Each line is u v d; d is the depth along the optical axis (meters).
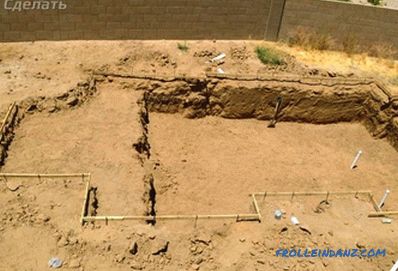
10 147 11.24
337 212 11.38
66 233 9.12
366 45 17.56
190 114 15.16
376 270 9.56
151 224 10.19
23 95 12.68
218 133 14.98
